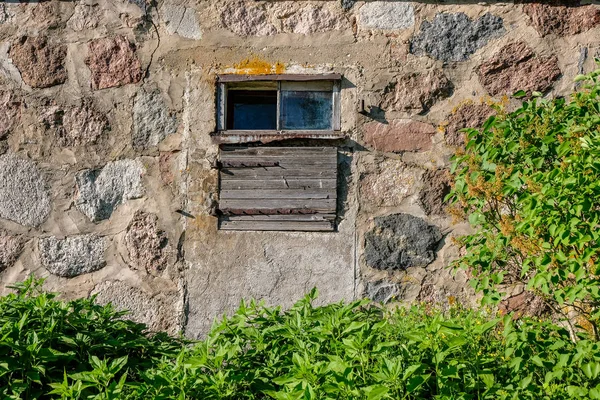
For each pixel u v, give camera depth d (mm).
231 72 4445
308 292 4324
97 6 4559
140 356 3666
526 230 3213
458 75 4383
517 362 2930
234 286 4367
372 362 3039
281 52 4430
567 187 3014
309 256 4344
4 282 4512
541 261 3117
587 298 3406
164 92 4492
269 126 4551
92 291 4469
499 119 3650
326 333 3188
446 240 4324
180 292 4398
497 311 4191
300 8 4445
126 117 4508
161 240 4434
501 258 3580
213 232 4402
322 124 4465
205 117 4457
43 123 4551
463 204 3896
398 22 4406
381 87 4387
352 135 4375
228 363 3121
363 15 4422
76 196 4508
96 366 3109
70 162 4531
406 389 2809
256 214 4383
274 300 4336
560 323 4094
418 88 4379
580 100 3480
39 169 4543
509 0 4371
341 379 2762
